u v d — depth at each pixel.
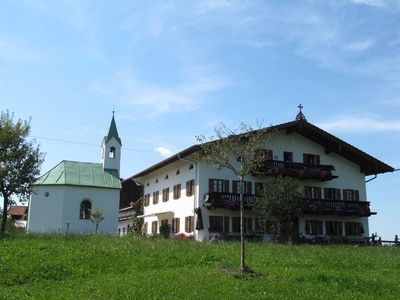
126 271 18.67
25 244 23.62
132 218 52.47
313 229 46.38
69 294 15.05
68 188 50.59
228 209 42.19
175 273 17.77
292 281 16.80
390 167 48.72
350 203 47.31
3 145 32.47
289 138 47.62
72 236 28.91
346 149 48.06
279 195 36.16
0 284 16.59
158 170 53.31
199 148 40.97
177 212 46.53
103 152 56.34
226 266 19.14
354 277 18.20
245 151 19.64
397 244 44.66
